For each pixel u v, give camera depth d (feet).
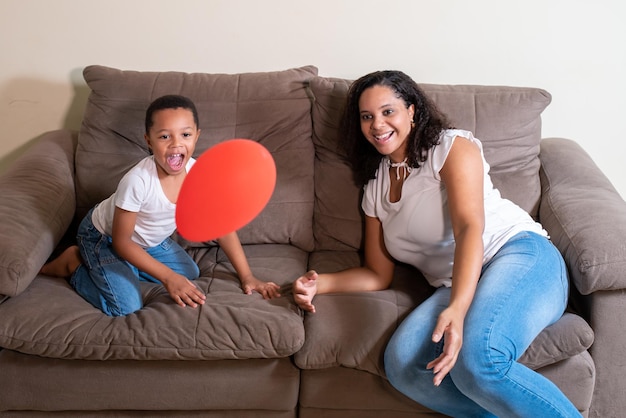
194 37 7.59
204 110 6.93
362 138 6.29
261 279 6.32
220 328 5.49
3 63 7.64
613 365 5.80
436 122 5.88
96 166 6.96
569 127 8.00
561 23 7.51
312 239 7.02
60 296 5.90
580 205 6.36
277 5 7.45
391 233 6.06
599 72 7.71
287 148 6.98
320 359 5.51
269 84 7.05
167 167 5.77
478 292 5.41
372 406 5.78
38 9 7.43
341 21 7.52
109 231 6.12
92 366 5.60
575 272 5.67
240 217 4.42
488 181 6.18
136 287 6.05
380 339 5.55
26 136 8.00
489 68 7.73
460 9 7.46
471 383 5.11
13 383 5.62
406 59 7.69
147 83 7.02
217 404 5.77
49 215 6.22
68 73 7.72
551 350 5.42
